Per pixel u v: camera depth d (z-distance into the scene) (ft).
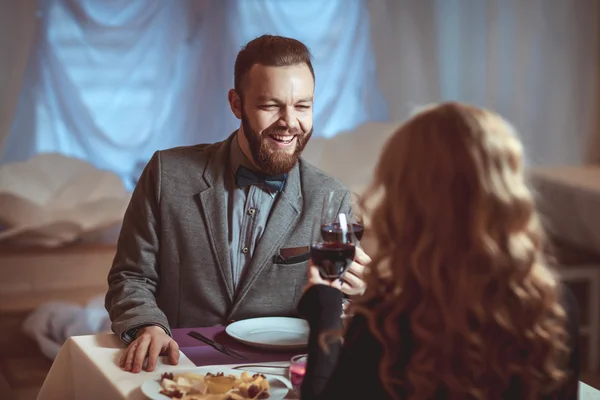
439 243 3.39
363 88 15.24
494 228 3.36
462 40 15.60
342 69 15.15
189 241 6.31
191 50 14.29
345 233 4.62
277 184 6.44
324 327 3.78
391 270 3.53
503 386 3.47
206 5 14.29
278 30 14.75
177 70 14.28
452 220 3.39
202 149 6.69
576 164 16.15
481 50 15.71
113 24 13.85
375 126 14.97
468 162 3.36
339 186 6.62
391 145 3.56
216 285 6.34
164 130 14.29
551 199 13.92
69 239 12.23
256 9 14.60
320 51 15.03
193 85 14.35
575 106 16.14
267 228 6.37
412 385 3.45
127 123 14.10
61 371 5.72
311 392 3.61
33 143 13.57
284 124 6.08
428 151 3.42
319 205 6.50
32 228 11.98
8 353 10.61
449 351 3.40
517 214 3.38
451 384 3.39
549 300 3.51
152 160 6.53
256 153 6.19
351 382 3.55
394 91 15.34
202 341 5.64
